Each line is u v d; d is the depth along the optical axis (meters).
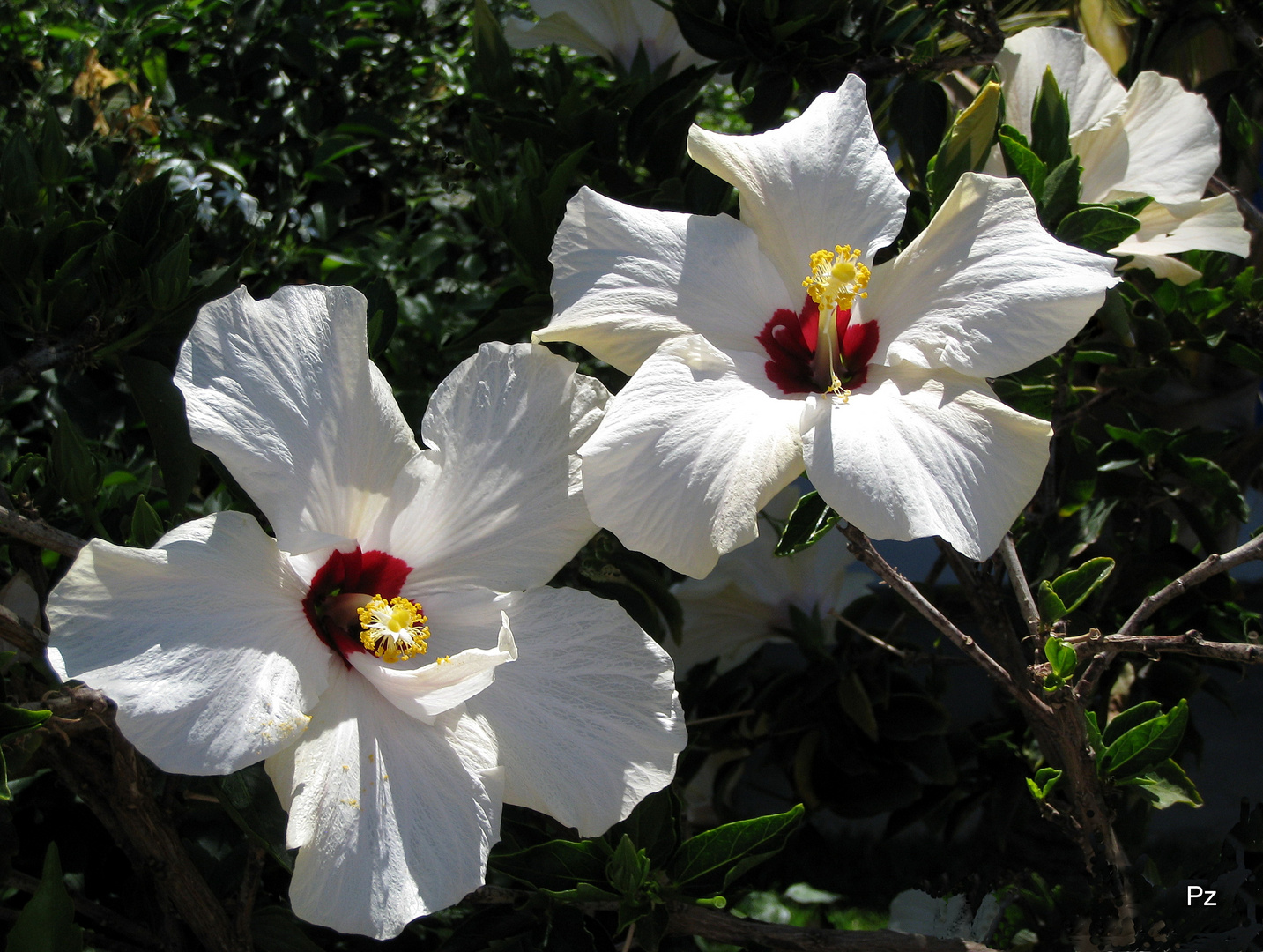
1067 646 0.47
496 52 0.64
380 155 0.80
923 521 0.44
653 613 0.61
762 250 0.49
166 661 0.42
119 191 0.64
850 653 0.70
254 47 0.74
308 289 0.45
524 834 0.53
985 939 0.55
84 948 0.47
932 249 0.48
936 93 0.60
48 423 0.64
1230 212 0.56
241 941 0.50
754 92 0.60
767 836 0.49
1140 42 0.68
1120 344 0.63
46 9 0.73
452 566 0.47
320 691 0.44
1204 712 1.38
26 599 0.51
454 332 0.71
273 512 0.44
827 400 0.46
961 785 0.70
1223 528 0.65
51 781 0.57
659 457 0.45
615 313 0.47
